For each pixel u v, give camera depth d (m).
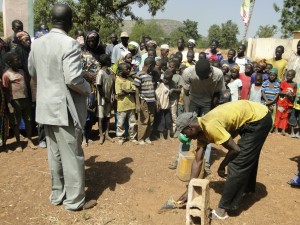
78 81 3.36
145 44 9.56
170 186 4.41
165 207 3.80
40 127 5.50
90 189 4.25
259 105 3.66
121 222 3.62
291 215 3.87
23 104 5.41
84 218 3.65
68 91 3.43
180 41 8.90
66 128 3.51
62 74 3.36
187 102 5.25
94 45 5.71
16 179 4.39
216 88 4.81
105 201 4.01
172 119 6.46
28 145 5.64
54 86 3.41
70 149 3.58
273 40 23.06
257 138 3.51
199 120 3.34
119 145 5.82
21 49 5.64
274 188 4.53
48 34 3.43
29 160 5.05
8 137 6.16
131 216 3.72
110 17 17.75
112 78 5.79
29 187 4.22
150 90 5.76
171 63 6.72
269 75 7.23
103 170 4.76
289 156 5.93
